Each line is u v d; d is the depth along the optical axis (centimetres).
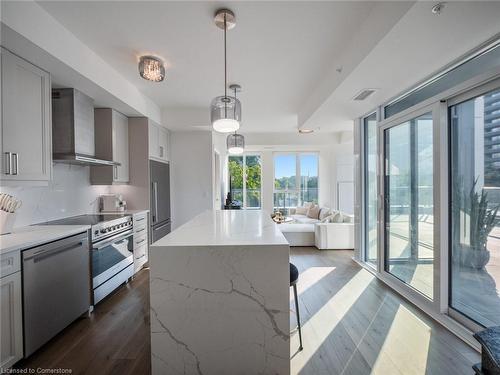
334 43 242
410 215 289
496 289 197
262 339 157
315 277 351
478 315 212
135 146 402
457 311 229
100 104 334
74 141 281
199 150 502
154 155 425
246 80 329
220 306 156
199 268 154
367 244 409
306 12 198
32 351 189
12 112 199
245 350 156
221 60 276
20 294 181
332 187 714
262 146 702
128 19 206
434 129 241
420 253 273
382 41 186
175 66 289
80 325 237
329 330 225
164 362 156
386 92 289
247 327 156
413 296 277
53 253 210
